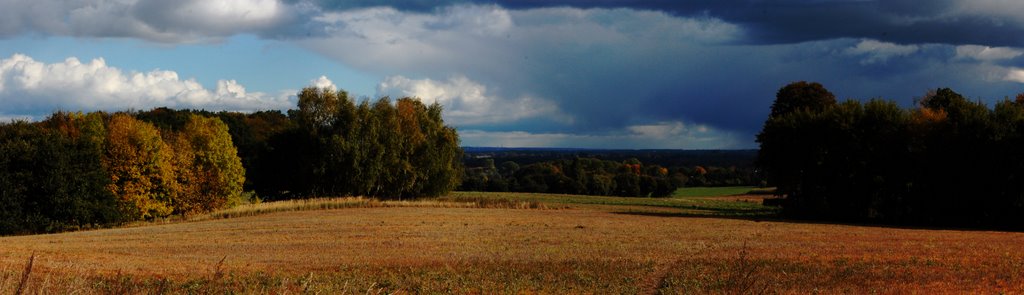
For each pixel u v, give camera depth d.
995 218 52.59
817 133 59.62
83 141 52.03
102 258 27.06
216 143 70.12
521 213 59.41
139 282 17.62
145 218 58.38
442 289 19.00
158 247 33.47
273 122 115.31
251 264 25.52
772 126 63.12
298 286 18.05
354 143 77.69
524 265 24.66
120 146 56.34
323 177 78.25
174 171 60.47
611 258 26.72
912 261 24.59
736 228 44.53
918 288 18.70
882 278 20.66
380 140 81.75
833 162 58.84
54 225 47.69
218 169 68.50
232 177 71.50
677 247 31.38
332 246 33.53
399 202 68.88
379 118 82.56
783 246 31.62
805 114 61.94
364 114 80.81
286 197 83.25
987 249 29.41
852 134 57.75
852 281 20.11
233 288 17.12
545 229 43.31
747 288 12.72
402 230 42.62
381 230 42.66
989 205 52.59
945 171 54.50
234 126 95.06
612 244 33.22
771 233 40.31
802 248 30.44
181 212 60.97
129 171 56.25
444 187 87.38
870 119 57.75
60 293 13.16
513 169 156.62
